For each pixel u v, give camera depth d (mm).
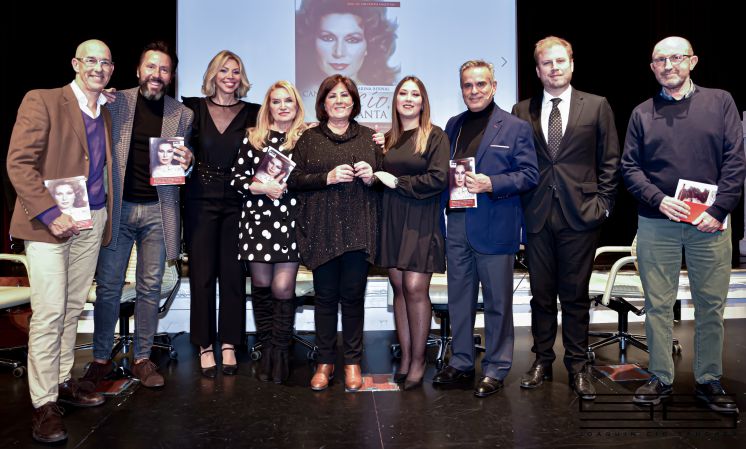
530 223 2789
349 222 2682
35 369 2305
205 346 3004
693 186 2412
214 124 2982
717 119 2457
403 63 5375
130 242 2857
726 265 2541
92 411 2547
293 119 2889
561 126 2746
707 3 5789
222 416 2482
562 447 2166
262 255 2830
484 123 2752
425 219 2703
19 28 5523
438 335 3814
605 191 2709
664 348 2623
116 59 5715
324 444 2199
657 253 2598
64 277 2342
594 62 6055
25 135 2252
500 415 2473
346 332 2824
